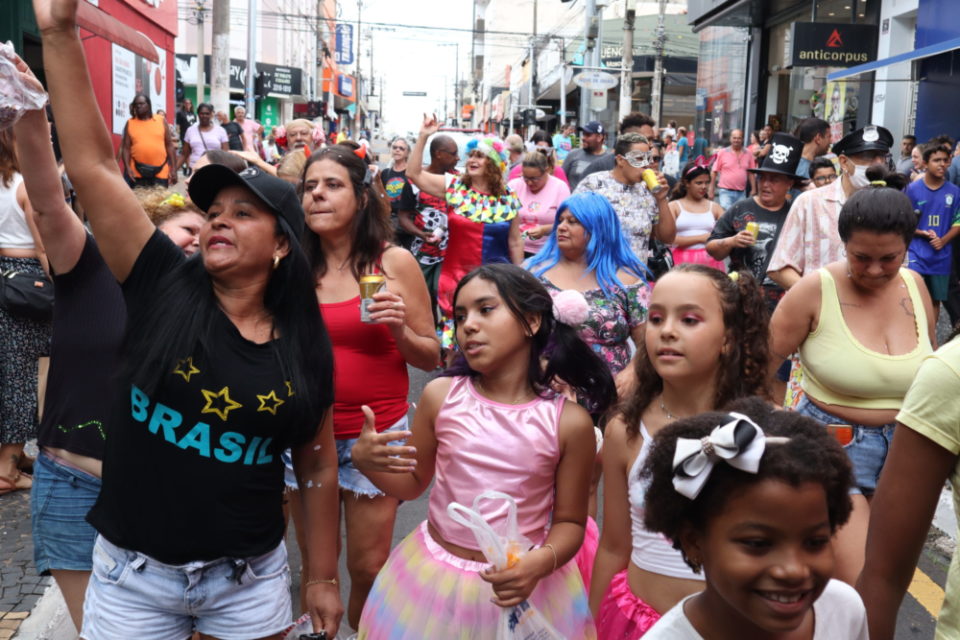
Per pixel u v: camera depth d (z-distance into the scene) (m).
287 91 60.28
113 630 2.86
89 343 3.43
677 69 47.03
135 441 2.86
